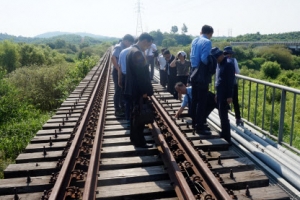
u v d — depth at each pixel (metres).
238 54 62.84
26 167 4.27
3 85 13.77
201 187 3.37
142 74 4.42
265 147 5.05
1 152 7.06
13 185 3.73
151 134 5.72
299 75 33.53
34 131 8.73
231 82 5.07
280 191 3.41
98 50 70.94
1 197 3.45
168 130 5.35
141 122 4.69
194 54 5.19
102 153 4.76
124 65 6.12
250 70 47.50
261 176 3.79
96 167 3.99
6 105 11.61
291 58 62.03
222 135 5.39
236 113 6.27
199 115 5.43
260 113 10.80
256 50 68.06
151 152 4.85
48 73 19.75
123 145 5.31
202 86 5.20
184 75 8.77
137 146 4.95
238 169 4.15
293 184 3.84
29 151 5.07
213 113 7.11
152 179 4.00
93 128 5.88
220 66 5.18
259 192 3.39
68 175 3.75
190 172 3.87
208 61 5.05
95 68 22.20
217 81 5.26
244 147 5.07
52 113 12.71
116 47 7.01
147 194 3.57
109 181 3.91
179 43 107.00
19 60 41.75
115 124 6.64
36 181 3.84
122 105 7.27
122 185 3.74
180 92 6.02
